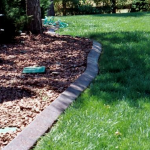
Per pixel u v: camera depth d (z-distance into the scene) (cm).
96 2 2139
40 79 463
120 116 322
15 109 359
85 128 298
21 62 564
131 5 2097
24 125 321
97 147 270
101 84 423
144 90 400
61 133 293
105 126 303
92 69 503
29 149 271
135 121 312
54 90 416
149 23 1080
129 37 751
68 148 267
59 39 775
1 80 459
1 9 743
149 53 583
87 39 777
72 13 2092
